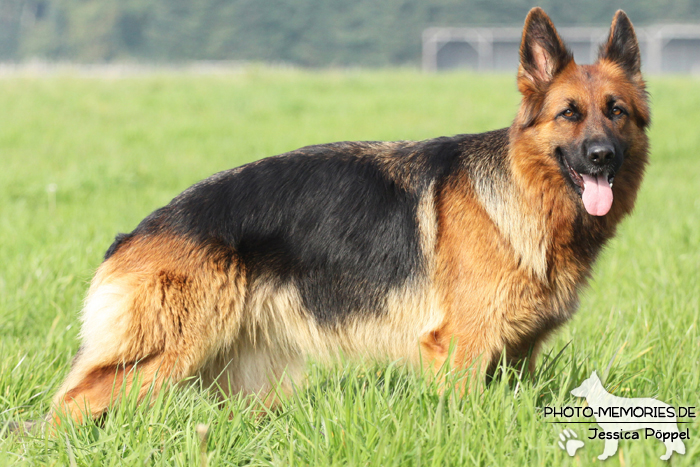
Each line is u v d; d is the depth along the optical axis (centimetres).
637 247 896
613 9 9862
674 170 1602
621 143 470
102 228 995
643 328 583
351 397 433
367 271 481
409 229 481
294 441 404
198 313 457
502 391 432
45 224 1005
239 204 474
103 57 9900
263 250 473
